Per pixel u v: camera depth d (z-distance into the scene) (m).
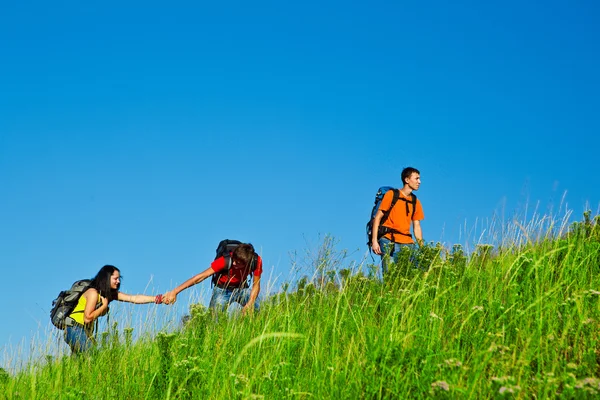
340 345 5.21
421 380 3.81
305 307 6.50
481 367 3.73
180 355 5.24
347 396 4.03
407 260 6.89
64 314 7.08
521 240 6.98
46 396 5.77
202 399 4.64
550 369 3.95
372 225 8.54
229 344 5.75
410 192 8.48
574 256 5.99
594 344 4.21
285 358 5.00
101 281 7.34
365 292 6.59
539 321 4.40
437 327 4.74
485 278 6.22
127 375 5.75
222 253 8.12
